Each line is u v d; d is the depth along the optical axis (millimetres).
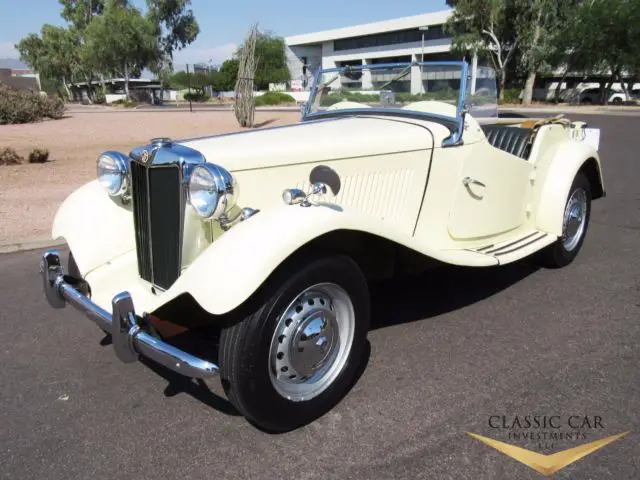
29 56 75312
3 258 5703
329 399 2805
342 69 4527
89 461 2537
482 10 36031
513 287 4562
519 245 4270
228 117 25141
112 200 3619
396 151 3467
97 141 15617
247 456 2551
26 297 4594
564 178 4625
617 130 18359
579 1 36531
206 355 3410
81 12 66812
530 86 38125
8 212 7430
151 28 54438
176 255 2887
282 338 2592
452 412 2840
